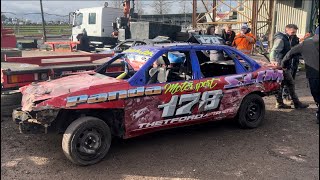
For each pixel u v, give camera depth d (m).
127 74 5.28
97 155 4.54
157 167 4.49
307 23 19.62
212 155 4.91
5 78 5.64
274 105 7.95
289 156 4.94
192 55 5.39
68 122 4.59
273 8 19.06
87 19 19.48
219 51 5.91
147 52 5.22
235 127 6.22
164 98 4.93
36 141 5.31
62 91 4.42
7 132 5.59
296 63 7.98
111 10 19.20
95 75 5.31
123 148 5.12
